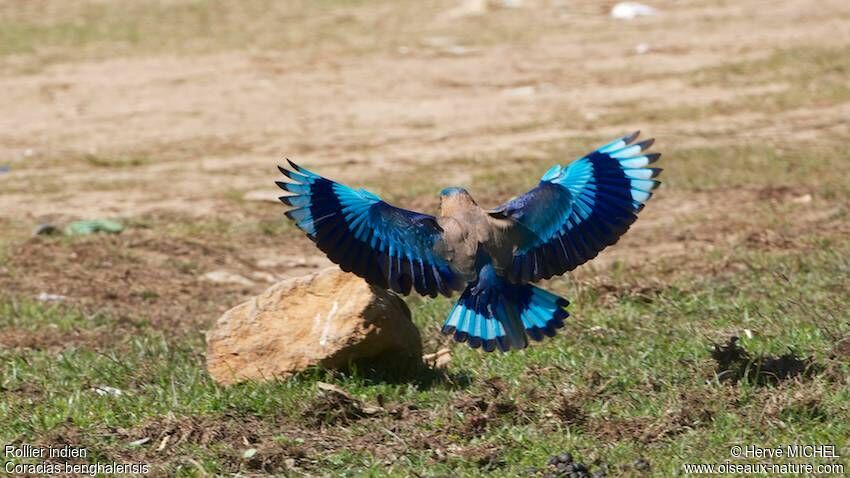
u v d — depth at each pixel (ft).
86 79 101.81
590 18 120.57
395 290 28.02
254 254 60.03
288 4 133.08
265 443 32.30
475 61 105.40
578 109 89.04
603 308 44.27
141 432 33.40
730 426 31.94
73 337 45.75
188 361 40.55
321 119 89.40
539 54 106.83
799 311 41.14
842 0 122.83
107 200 70.54
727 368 35.24
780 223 57.77
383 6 131.03
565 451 30.94
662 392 34.47
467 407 33.76
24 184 74.38
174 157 80.53
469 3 126.11
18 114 91.97
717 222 59.26
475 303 28.17
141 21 124.98
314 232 27.73
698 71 97.86
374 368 36.86
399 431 32.96
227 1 134.82
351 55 108.68
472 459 30.78
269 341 36.83
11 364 40.63
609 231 28.22
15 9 131.34
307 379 36.45
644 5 125.49
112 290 53.98
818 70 94.99
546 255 28.35
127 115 91.50
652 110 87.30
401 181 72.08
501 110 89.97
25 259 58.34
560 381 35.76
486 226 28.45
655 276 49.19
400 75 101.35
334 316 36.42
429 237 28.27
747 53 102.78
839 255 48.96
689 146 76.74
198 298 53.26
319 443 32.50
